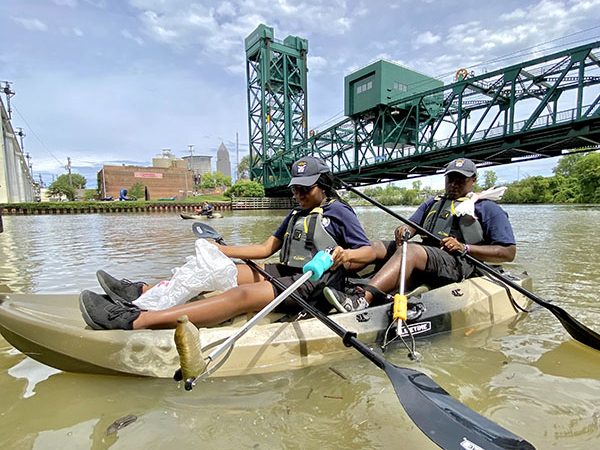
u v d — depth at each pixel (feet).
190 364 5.32
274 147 157.17
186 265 8.23
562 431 5.20
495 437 4.67
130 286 8.70
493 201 10.22
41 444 4.98
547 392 6.25
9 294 8.98
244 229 46.73
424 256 9.20
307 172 8.64
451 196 10.83
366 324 7.79
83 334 6.63
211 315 7.39
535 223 48.32
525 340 8.45
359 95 94.58
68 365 6.77
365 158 87.66
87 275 17.38
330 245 8.36
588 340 8.00
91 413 5.69
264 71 152.05
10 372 7.04
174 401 5.98
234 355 6.75
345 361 7.36
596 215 68.95
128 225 56.80
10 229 48.98
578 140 53.67
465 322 8.95
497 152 61.72
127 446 4.94
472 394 6.19
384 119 91.81
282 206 155.33
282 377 6.74
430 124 95.09
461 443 4.63
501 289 9.96
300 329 7.38
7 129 129.39
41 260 21.83
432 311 8.54
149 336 6.69
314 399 6.06
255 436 5.15
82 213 126.21
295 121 160.76
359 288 8.80
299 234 8.68
